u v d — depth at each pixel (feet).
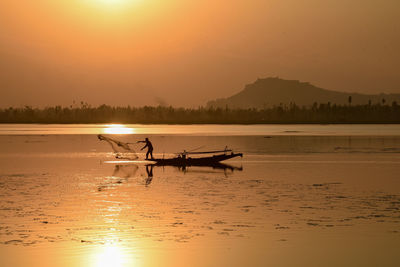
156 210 104.32
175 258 73.31
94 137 517.55
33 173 173.58
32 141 428.56
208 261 72.23
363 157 250.57
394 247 78.59
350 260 72.84
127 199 117.70
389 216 98.63
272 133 654.53
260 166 202.90
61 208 106.32
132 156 263.08
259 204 111.14
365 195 123.34
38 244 79.36
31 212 102.06
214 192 128.36
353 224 92.43
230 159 239.30
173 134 617.21
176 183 146.92
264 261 72.23
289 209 105.29
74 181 151.43
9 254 74.59
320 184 144.25
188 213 101.35
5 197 120.47
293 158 244.42
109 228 89.10
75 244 79.51
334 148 328.29
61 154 272.92
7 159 238.48
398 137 513.45
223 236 84.38
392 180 153.89
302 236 84.53
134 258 73.36
